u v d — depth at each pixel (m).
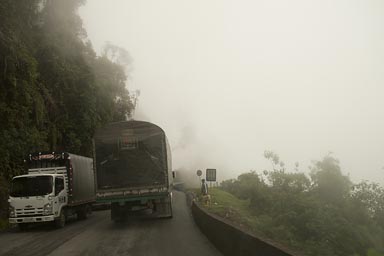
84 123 43.12
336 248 12.66
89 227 20.16
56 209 20.23
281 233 12.72
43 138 34.03
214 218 13.34
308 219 14.30
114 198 19.25
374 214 18.22
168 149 21.12
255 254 8.05
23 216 19.69
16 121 29.56
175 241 14.17
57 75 40.66
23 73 30.33
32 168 22.61
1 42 27.77
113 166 19.45
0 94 28.39
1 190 25.27
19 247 14.59
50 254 12.71
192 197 30.52
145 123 19.75
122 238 15.48
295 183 20.00
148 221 20.84
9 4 29.17
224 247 11.33
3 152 27.03
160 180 19.45
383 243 14.05
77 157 23.92
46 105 37.72
